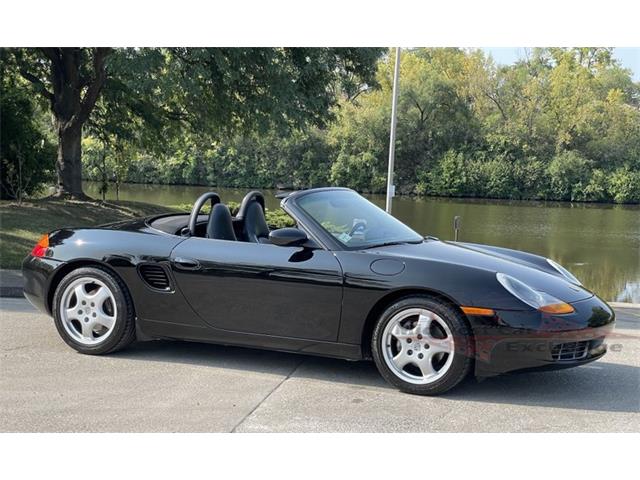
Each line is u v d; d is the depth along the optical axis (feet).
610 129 154.40
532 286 14.06
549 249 80.28
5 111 61.05
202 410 13.00
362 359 14.70
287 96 51.80
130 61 44.42
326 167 165.58
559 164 150.61
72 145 58.80
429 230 99.14
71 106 58.85
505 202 149.28
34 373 15.08
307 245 15.20
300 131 59.11
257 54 50.39
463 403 13.61
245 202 17.74
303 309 14.84
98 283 16.53
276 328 15.20
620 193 145.79
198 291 15.75
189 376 15.07
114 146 79.71
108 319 16.40
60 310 16.78
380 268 14.29
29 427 12.07
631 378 15.53
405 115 164.55
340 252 14.84
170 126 75.77
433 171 159.02
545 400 13.89
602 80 157.99
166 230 17.10
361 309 14.33
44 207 51.31
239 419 12.57
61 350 16.93
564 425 12.55
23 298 23.77
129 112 74.38
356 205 16.90
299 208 15.55
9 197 61.31
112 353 16.70
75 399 13.48
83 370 15.38
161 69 46.65
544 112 159.43
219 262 15.51
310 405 13.37
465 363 13.61
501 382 15.01
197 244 16.01
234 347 17.49
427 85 163.32
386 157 164.55
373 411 13.09
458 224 41.45
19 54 59.72
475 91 165.27
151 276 16.20
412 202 146.10
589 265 67.41
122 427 12.12
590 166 152.15
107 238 16.80
